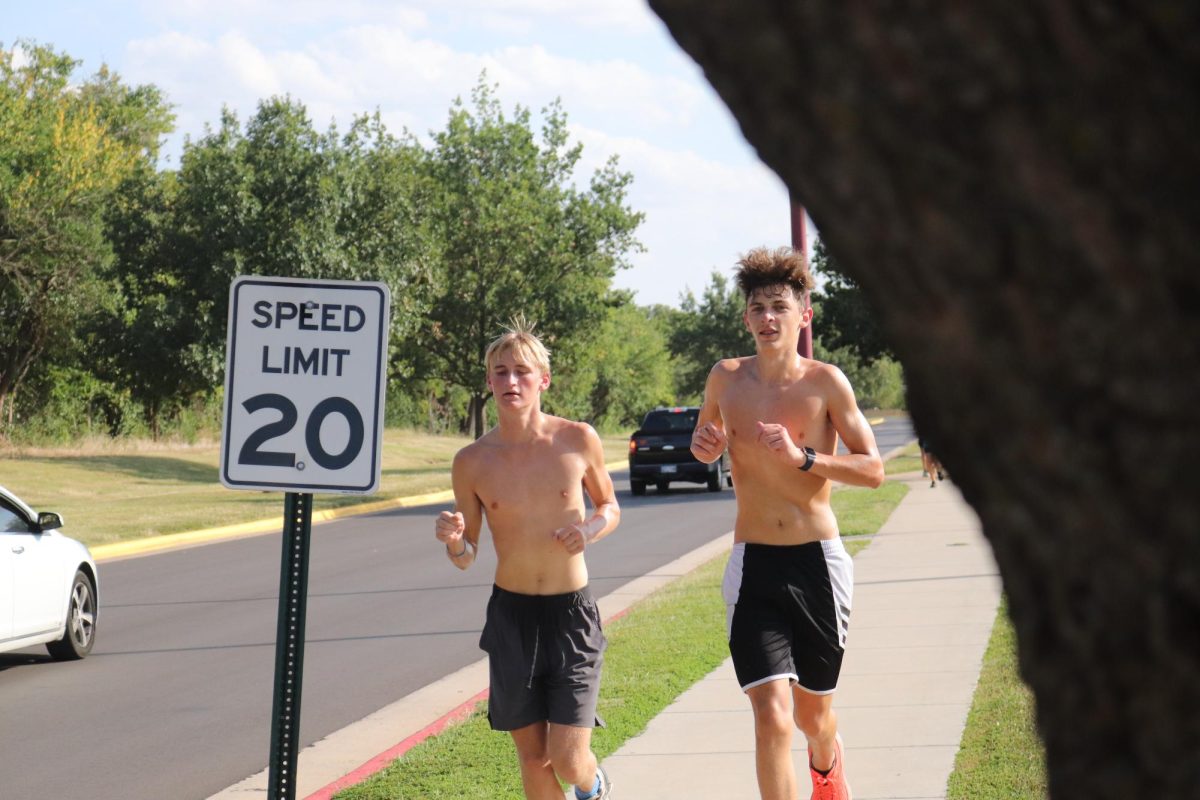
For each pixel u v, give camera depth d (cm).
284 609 826
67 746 1380
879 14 228
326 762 1274
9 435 7944
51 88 9888
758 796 1018
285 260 6988
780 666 869
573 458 845
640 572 2698
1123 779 251
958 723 1220
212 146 7288
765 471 891
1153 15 214
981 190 233
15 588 1758
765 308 907
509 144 8675
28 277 7556
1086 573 248
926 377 261
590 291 8500
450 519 836
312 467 835
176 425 9319
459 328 8400
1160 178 220
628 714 1305
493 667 845
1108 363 230
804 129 250
